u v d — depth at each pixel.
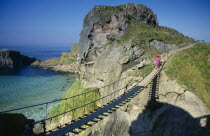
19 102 41.69
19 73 86.75
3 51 102.69
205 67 20.67
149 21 40.06
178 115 17.12
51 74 84.88
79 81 37.16
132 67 26.02
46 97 45.94
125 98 15.73
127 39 28.73
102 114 13.54
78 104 28.88
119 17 32.59
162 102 18.39
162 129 17.28
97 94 29.00
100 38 31.73
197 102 16.84
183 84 18.05
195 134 16.03
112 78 26.94
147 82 18.19
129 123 19.20
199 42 30.12
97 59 31.22
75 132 11.39
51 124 29.86
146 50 27.27
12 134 13.03
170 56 23.48
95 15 33.31
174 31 42.53
